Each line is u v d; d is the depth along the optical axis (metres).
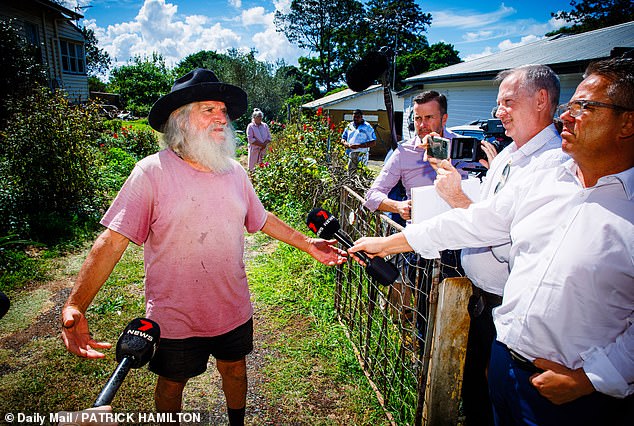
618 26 12.59
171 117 1.87
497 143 6.45
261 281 4.32
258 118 10.20
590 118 1.26
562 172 1.48
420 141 3.05
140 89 35.84
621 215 1.27
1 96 9.40
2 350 3.20
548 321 1.37
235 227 1.96
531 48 13.99
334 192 5.62
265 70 29.73
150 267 1.89
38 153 5.74
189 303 1.89
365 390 2.77
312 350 3.19
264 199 7.32
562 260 1.34
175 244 1.83
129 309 3.78
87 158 6.45
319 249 2.43
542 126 1.95
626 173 1.28
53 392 2.76
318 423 2.52
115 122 14.05
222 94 1.90
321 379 2.90
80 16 16.39
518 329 1.48
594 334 1.32
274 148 11.46
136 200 1.76
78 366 2.99
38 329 3.50
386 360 2.67
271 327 3.51
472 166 3.04
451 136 3.15
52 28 16.09
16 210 5.56
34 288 4.21
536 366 1.46
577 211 1.34
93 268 1.69
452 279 1.92
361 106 18.59
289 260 4.71
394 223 2.37
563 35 15.42
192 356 1.97
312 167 6.73
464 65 14.98
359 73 2.96
